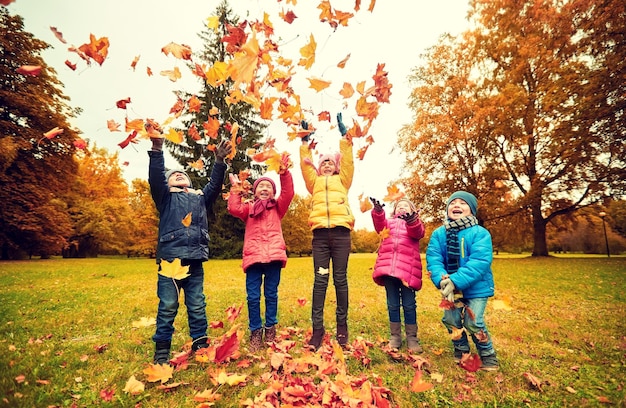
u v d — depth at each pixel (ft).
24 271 32.14
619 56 35.22
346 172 9.64
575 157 43.93
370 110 6.58
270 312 9.14
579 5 39.17
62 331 10.57
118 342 9.34
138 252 102.63
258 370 7.15
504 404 6.12
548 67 47.42
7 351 8.41
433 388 6.61
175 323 11.17
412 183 58.65
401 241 9.45
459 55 61.72
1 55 51.93
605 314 13.05
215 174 8.73
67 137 58.29
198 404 5.87
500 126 49.83
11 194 55.93
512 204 53.31
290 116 7.62
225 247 62.75
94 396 6.15
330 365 6.66
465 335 7.99
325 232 8.97
